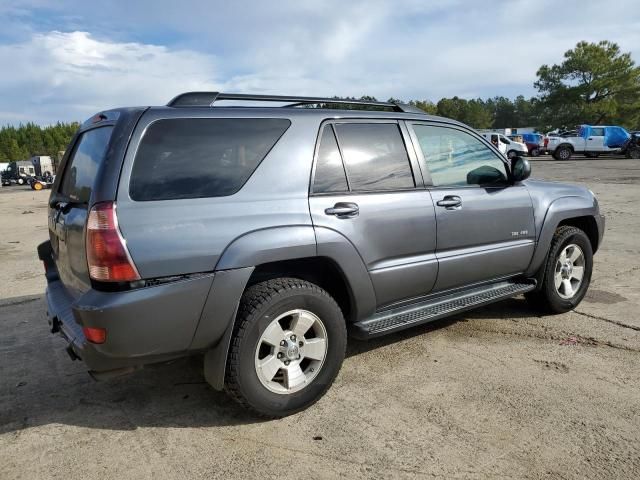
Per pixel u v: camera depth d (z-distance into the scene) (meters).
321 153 3.30
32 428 3.10
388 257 3.51
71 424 3.13
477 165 4.16
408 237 3.58
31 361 4.11
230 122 3.03
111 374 2.80
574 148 32.31
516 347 4.08
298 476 2.58
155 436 2.97
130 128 2.74
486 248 4.10
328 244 3.16
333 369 3.25
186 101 2.99
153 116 2.81
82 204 2.89
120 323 2.56
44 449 2.87
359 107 3.91
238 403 3.00
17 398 3.48
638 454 2.69
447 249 3.85
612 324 4.53
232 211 2.88
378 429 2.97
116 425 3.11
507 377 3.57
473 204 3.97
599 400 3.23
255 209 2.95
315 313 3.13
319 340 3.19
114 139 2.72
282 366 3.06
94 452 2.83
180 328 2.72
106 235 2.56
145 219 2.64
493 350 4.03
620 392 3.33
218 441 2.90
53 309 3.24
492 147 4.31
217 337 2.85
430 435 2.89
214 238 2.79
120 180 2.63
